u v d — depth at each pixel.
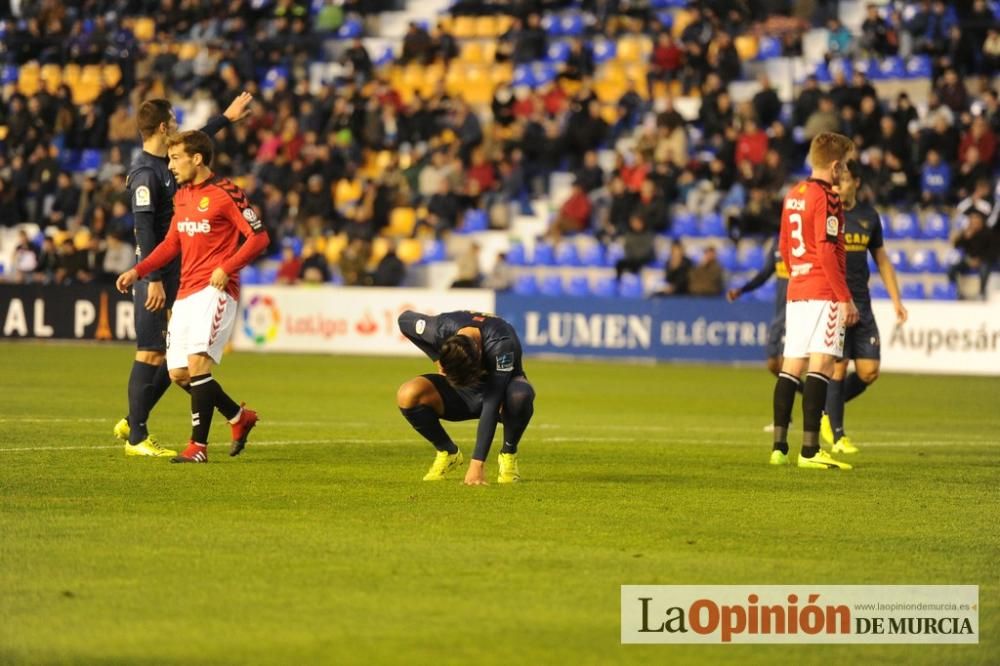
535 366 33.59
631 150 40.97
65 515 11.16
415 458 15.50
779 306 19.47
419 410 13.38
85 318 37.84
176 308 14.66
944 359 32.91
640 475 14.39
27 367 29.47
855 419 22.91
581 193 40.06
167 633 7.66
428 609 8.23
